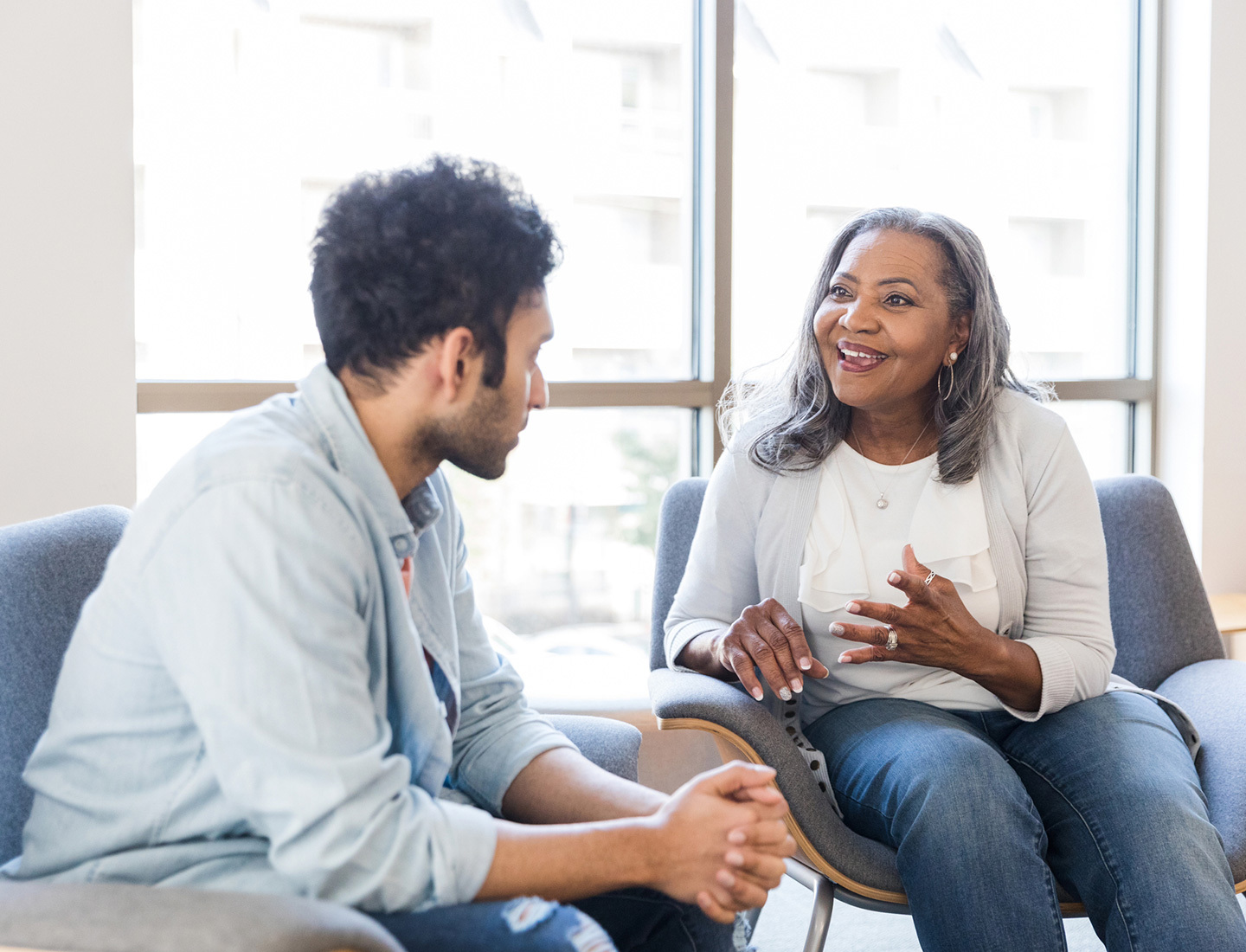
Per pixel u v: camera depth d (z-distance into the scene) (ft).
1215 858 4.12
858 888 4.39
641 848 3.00
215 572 2.64
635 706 6.72
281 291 7.43
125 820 2.83
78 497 6.09
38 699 3.55
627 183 8.43
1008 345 5.20
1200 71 9.47
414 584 3.50
